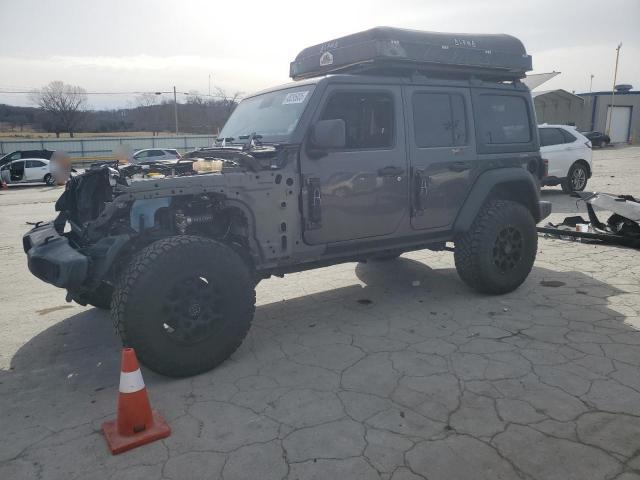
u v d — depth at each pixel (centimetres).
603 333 413
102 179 420
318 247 426
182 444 284
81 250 371
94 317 507
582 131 4584
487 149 512
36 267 375
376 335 433
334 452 272
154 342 342
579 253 677
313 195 408
